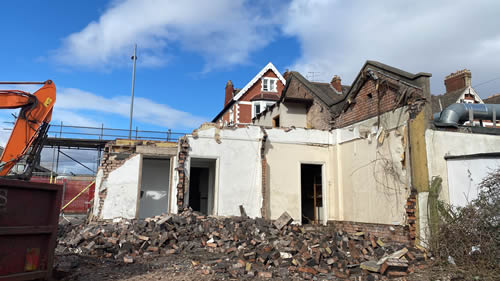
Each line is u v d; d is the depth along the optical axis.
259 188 13.48
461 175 9.17
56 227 5.54
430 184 9.43
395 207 10.62
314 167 15.35
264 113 20.03
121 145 13.33
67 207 18.88
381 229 11.15
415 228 9.62
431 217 9.11
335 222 13.66
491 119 11.25
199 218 11.82
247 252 8.66
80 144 25.25
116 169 12.94
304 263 7.79
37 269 5.26
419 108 9.95
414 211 9.73
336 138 14.15
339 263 7.77
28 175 7.98
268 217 13.37
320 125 15.73
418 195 9.65
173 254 9.04
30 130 8.30
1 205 4.89
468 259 7.24
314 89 16.62
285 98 16.39
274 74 32.69
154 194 14.80
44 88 8.63
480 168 8.73
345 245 9.66
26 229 5.11
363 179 12.33
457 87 23.64
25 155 8.23
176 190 12.67
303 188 15.98
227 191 13.14
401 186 10.45
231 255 8.80
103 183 12.74
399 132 10.70
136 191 12.94
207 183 16.38
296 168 14.09
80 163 25.77
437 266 7.62
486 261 6.92
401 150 10.58
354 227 12.58
